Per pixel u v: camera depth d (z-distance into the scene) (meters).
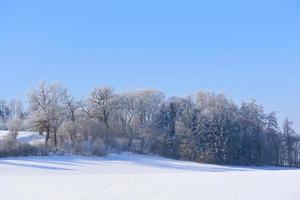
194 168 96.06
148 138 114.50
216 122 112.25
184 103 124.88
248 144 114.69
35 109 103.44
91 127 106.56
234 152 111.94
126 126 116.75
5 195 29.02
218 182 36.97
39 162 82.00
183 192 29.78
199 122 113.00
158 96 126.06
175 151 111.88
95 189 32.06
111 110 113.12
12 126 113.25
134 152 110.31
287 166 122.12
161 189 31.75
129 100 123.00
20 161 81.38
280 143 123.00
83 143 99.81
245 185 34.03
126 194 28.89
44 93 103.56
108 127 110.75
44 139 110.12
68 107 106.69
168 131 114.94
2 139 94.94
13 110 173.50
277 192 29.23
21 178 44.69
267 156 117.38
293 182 36.16
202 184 35.31
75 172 70.50
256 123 120.69
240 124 116.19
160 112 120.38
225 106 121.62
